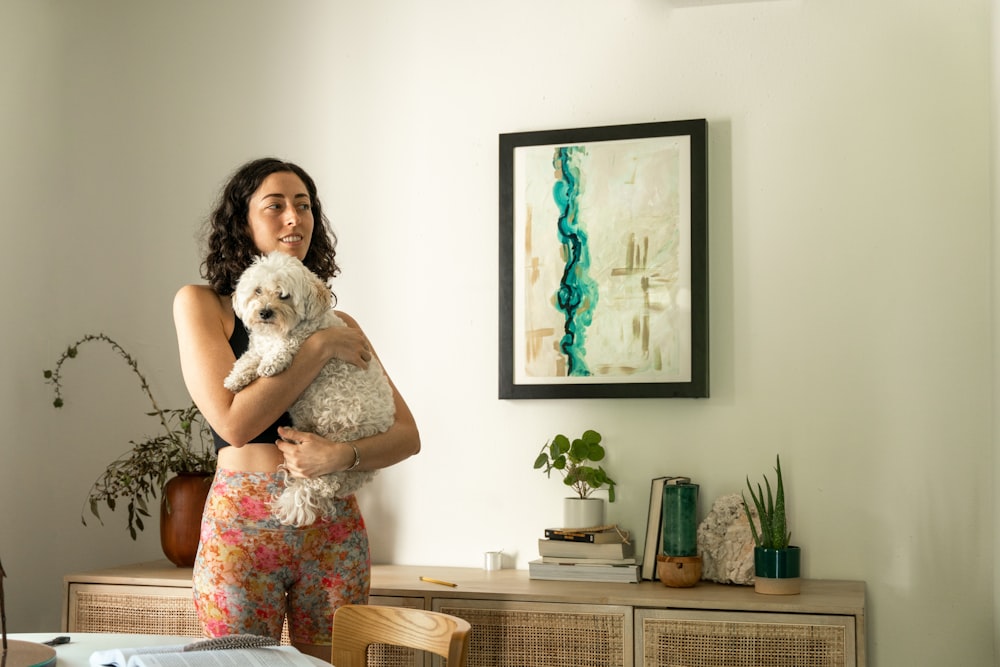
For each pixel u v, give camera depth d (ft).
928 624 8.70
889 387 8.91
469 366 9.84
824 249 9.12
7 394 10.11
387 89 10.20
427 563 9.80
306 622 6.86
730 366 9.26
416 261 10.03
